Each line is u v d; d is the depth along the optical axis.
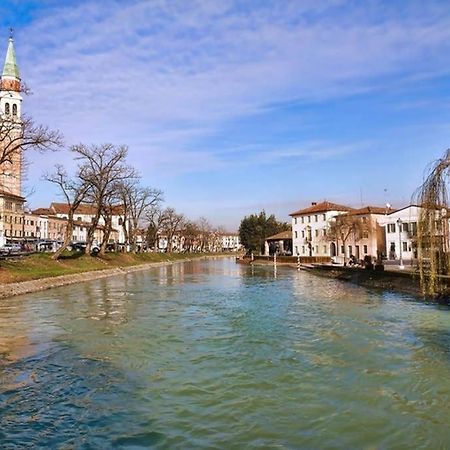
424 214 22.08
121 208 89.88
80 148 58.50
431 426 9.52
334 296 33.59
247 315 24.22
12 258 46.66
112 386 12.16
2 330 19.81
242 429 9.44
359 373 13.09
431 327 20.08
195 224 184.00
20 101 73.81
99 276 54.44
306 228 110.88
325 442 8.84
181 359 14.86
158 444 8.82
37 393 11.61
